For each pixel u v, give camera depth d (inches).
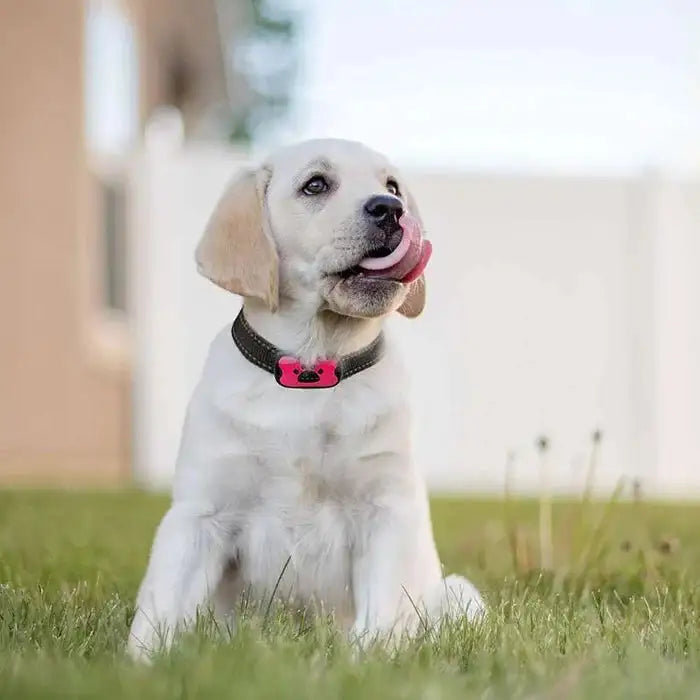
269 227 199.8
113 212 623.5
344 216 192.5
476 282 511.8
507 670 153.2
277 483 193.2
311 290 195.8
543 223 512.7
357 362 195.6
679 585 229.5
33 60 557.3
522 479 509.4
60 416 572.7
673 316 514.3
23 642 171.9
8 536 311.6
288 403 192.5
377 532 194.5
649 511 390.9
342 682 139.3
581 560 249.3
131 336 589.0
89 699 131.6
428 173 510.6
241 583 200.2
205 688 135.3
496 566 266.2
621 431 513.7
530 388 512.7
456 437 510.9
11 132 545.6
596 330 513.7
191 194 516.4
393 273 191.0
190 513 193.9
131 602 217.0
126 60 694.5
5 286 542.3
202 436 194.5
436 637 176.7
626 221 514.0
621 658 164.4
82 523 343.0
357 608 195.3
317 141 205.3
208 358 202.1
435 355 510.9
